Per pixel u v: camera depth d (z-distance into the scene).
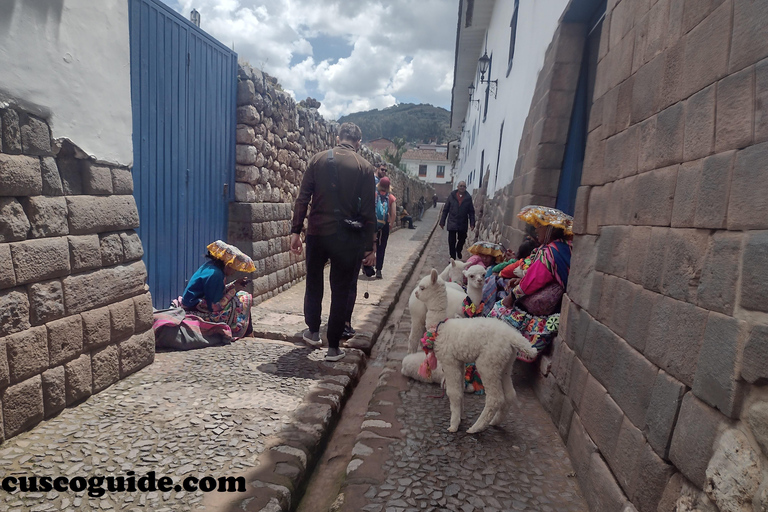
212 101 5.15
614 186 2.47
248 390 3.38
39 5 2.57
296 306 5.91
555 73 4.86
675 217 1.81
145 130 4.16
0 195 2.39
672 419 1.65
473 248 4.88
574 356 2.81
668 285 1.81
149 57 4.13
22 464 2.34
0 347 2.41
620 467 2.00
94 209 3.04
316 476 2.69
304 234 7.66
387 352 4.83
